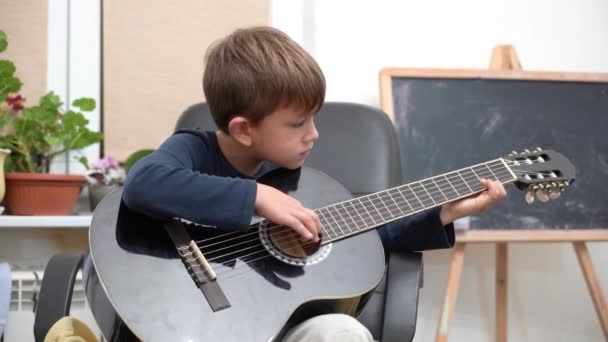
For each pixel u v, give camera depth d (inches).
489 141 71.9
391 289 41.3
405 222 44.4
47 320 36.9
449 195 43.3
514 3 82.3
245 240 37.4
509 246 81.7
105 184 67.1
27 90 70.1
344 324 31.4
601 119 74.5
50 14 71.2
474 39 81.4
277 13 76.9
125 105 71.8
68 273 38.5
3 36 64.0
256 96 38.1
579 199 71.9
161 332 31.8
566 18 83.2
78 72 71.6
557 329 81.6
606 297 82.2
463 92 73.2
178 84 73.1
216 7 74.4
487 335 79.7
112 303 32.4
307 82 38.2
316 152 53.6
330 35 78.2
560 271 82.1
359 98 78.2
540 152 47.3
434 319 78.4
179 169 36.5
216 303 33.3
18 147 67.2
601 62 83.1
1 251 68.7
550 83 74.9
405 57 79.6
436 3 80.8
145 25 72.6
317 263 37.7
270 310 33.9
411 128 71.3
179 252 35.3
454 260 69.4
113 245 35.1
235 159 42.5
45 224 62.6
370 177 52.6
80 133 67.2
